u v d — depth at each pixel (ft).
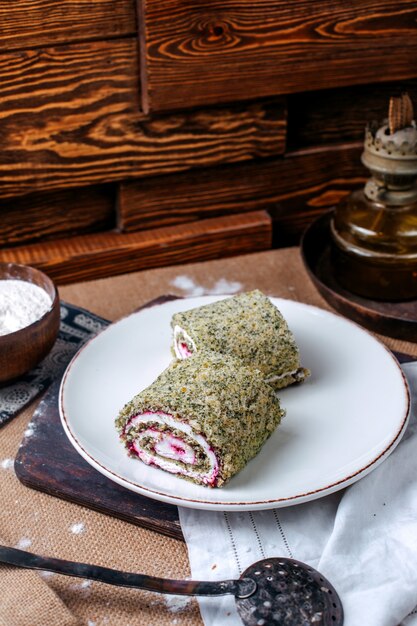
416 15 3.41
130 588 2.43
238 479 2.55
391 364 2.88
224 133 3.50
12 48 3.14
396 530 2.52
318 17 3.33
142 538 2.56
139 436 2.59
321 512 2.58
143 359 2.94
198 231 3.61
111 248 3.52
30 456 2.71
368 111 3.65
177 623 2.36
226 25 3.26
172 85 3.32
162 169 3.50
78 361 2.89
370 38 3.41
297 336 3.01
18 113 3.25
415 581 2.38
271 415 2.64
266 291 3.43
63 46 3.19
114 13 3.18
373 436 2.67
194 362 2.66
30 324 2.84
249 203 3.69
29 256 3.47
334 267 3.38
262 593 2.33
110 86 3.30
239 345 2.80
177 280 3.49
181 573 2.48
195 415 2.50
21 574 2.41
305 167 3.67
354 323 3.04
